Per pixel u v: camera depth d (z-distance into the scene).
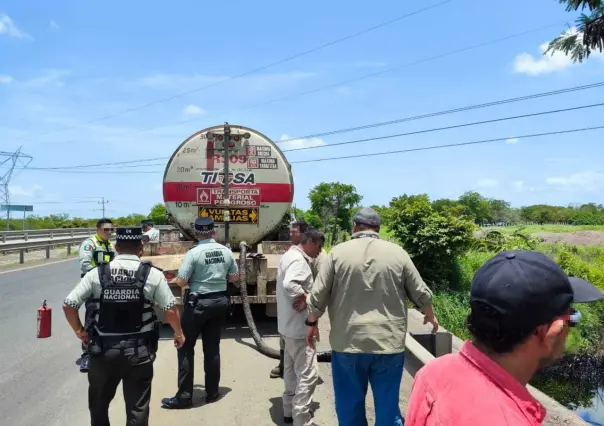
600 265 15.92
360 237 3.96
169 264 7.80
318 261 5.66
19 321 9.34
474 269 14.41
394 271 3.77
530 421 1.42
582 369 8.69
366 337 3.71
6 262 20.45
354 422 3.90
